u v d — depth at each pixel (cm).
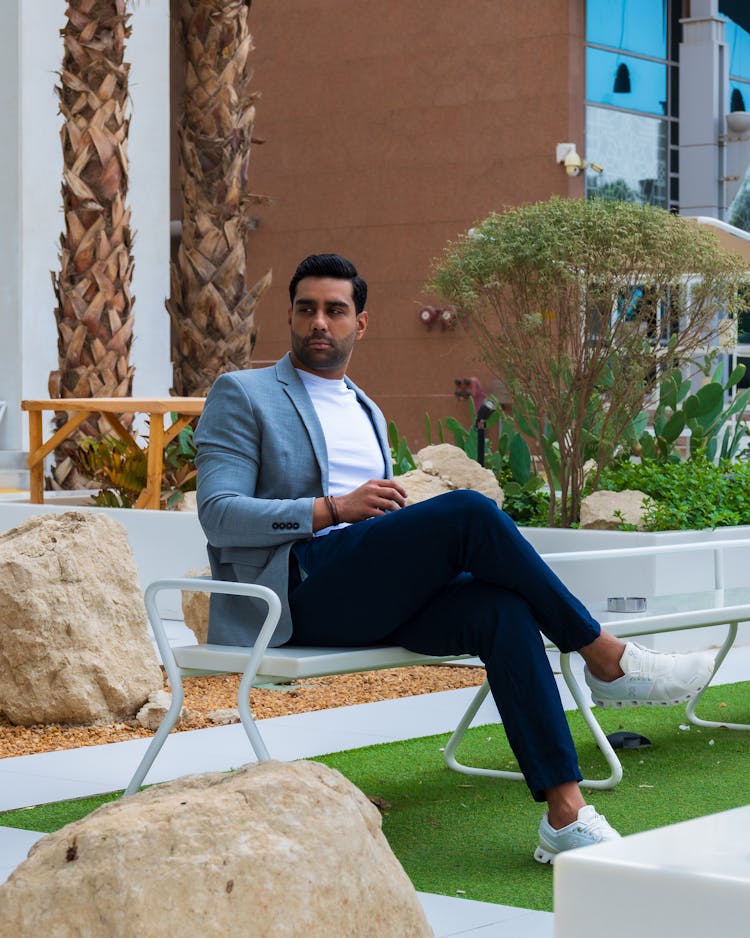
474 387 2119
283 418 395
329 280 405
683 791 433
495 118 2153
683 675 366
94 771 462
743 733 539
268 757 346
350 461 399
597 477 856
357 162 2284
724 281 803
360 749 498
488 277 801
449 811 409
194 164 1071
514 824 393
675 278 788
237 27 1069
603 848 108
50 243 1502
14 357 1466
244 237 1088
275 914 207
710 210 2270
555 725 337
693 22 2273
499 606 348
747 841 110
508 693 340
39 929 208
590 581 755
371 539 361
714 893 101
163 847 211
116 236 1021
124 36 1015
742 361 1659
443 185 2203
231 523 376
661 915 103
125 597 572
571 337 804
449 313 2180
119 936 204
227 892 207
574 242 764
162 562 880
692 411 937
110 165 1012
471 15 2172
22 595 543
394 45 2245
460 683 661
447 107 2200
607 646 366
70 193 1011
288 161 2350
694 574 761
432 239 2216
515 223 798
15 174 1475
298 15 2333
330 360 404
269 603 351
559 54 2097
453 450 843
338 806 225
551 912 307
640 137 2230
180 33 1079
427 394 2206
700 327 825
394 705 594
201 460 393
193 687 643
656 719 568
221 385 398
